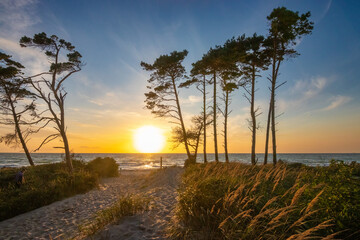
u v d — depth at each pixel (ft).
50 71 61.31
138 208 20.81
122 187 50.72
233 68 67.82
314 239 11.87
